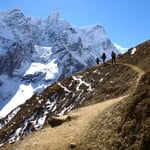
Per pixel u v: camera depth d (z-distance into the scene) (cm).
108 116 2591
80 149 2403
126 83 4775
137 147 2025
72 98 6469
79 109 3634
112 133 2300
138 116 2200
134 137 2102
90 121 2889
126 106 2412
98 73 6831
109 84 5388
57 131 2948
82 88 6631
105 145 2238
